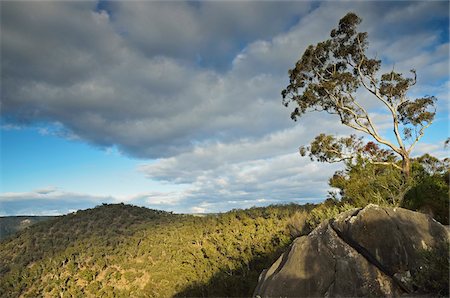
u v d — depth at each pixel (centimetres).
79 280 4738
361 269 1025
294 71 3033
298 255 1147
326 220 1217
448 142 2531
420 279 924
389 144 2555
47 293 4675
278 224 3041
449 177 1933
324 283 1048
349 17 2811
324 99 2966
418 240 1017
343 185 2252
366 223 1073
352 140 2786
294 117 3108
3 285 5012
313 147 2841
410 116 2612
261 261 2834
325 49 2973
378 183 2066
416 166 2519
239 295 2839
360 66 2853
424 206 1848
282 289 1094
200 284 3334
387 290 965
